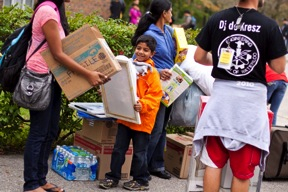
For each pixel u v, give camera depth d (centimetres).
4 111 633
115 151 553
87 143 603
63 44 468
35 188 489
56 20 459
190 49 618
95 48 466
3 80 479
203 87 604
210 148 435
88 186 558
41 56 466
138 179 564
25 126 693
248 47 419
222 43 427
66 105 661
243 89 420
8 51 477
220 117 423
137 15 2017
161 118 580
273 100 737
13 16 627
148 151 582
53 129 507
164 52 579
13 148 659
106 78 469
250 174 430
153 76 537
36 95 462
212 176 434
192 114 612
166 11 579
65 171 570
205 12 3005
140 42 541
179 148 632
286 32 2602
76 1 1689
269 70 717
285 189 636
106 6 1752
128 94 523
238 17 423
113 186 558
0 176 556
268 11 3322
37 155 484
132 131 552
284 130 655
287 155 654
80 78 467
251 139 419
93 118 563
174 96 573
